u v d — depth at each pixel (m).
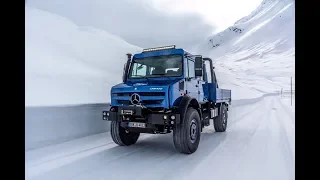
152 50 5.18
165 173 3.47
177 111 4.25
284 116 10.71
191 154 4.47
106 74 18.98
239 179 3.19
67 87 9.13
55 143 4.94
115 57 29.36
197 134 4.72
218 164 3.83
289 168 3.56
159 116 4.02
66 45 25.19
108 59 26.97
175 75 4.77
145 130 4.46
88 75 14.84
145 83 4.80
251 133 6.55
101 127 6.32
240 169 3.57
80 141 5.33
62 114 5.15
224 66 110.44
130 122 4.43
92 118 6.04
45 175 3.39
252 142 5.36
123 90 4.47
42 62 14.51
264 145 5.02
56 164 3.84
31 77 8.99
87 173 3.48
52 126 4.90
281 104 20.12
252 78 80.00
